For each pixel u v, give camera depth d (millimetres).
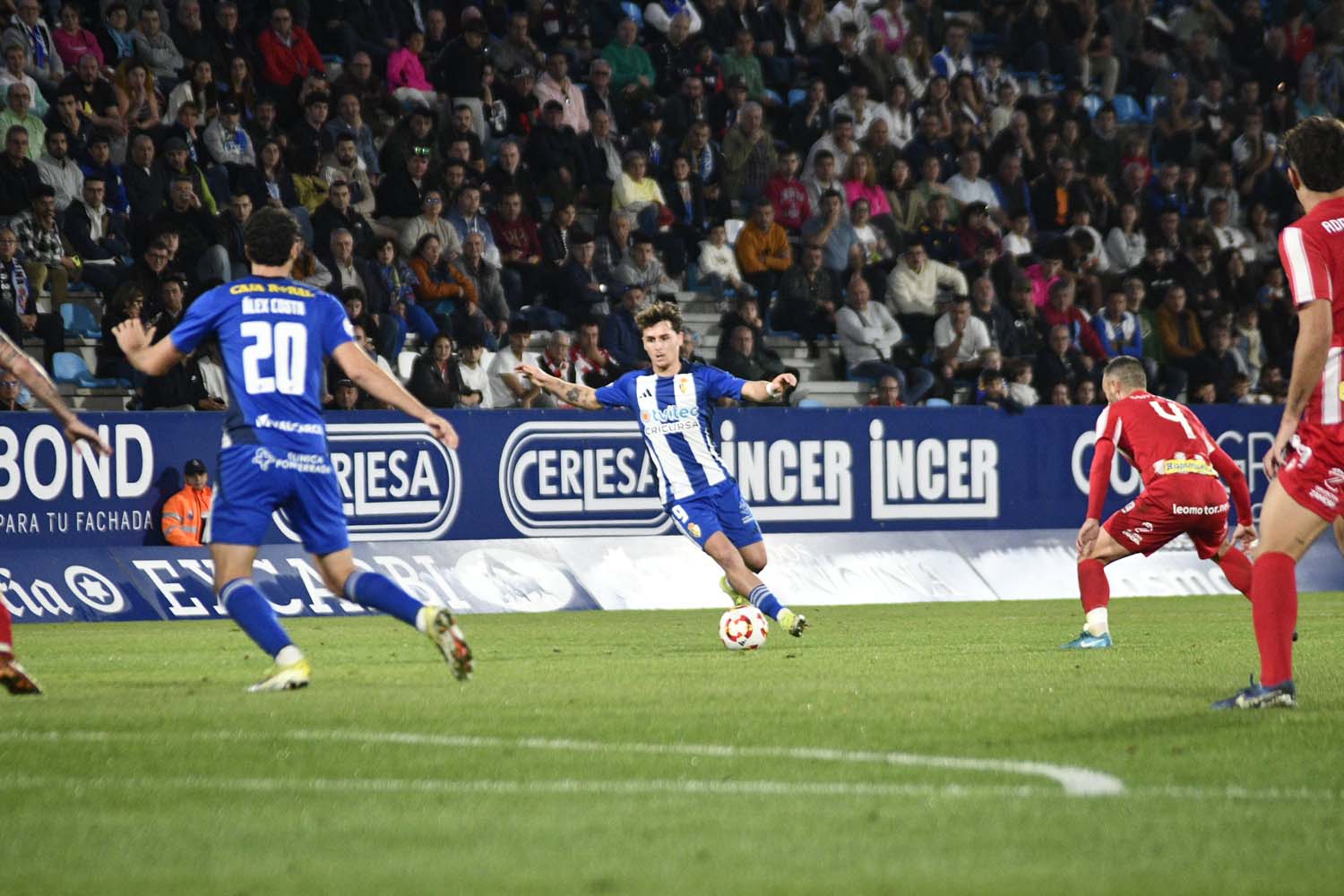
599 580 58500
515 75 73625
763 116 80062
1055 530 64375
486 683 27609
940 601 61438
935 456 62875
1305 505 22422
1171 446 35406
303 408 25297
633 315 66188
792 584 59875
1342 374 21781
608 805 15742
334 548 25531
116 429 53375
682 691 25938
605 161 73000
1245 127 86688
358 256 63469
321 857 13477
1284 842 13852
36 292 59562
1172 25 91875
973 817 14969
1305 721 21469
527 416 58188
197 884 12492
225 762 18406
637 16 81062
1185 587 65250
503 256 68562
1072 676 28641
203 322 25047
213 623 51219
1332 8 92750
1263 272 82750
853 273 72375
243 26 70375
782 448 61000
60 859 13438
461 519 57188
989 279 74625
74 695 25625
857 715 22438
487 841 14055
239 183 63969
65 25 65375
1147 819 14883
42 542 52312
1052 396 70562
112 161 64375
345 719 22062
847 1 82188
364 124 69188
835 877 12594
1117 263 80188
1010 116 82625
